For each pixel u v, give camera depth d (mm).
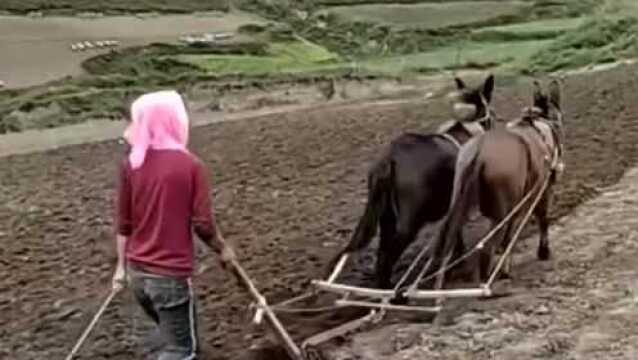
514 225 11867
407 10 125812
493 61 75375
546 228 13094
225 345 10578
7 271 14719
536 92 13258
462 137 12250
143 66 83062
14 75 76938
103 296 13047
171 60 86062
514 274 12461
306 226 16859
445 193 11641
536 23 112250
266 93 57781
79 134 43719
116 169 27750
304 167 23875
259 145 29203
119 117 50375
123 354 10664
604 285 11703
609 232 14398
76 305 12648
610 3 89312
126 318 11984
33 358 10641
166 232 7438
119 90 63562
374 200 11594
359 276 13203
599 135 24250
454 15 121688
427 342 10023
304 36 112875
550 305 11008
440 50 96875
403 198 11523
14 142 41438
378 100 48125
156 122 7469
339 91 56938
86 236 17234
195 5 126438
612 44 61312
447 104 39656
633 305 10812
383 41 107750
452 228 10945
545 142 12258
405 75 66125
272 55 97188
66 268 14820
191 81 69250
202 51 95500
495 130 11719
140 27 111688
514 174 11133
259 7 127438
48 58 86562
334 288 10641
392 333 10414
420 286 12180
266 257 14695
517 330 10227
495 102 35031
